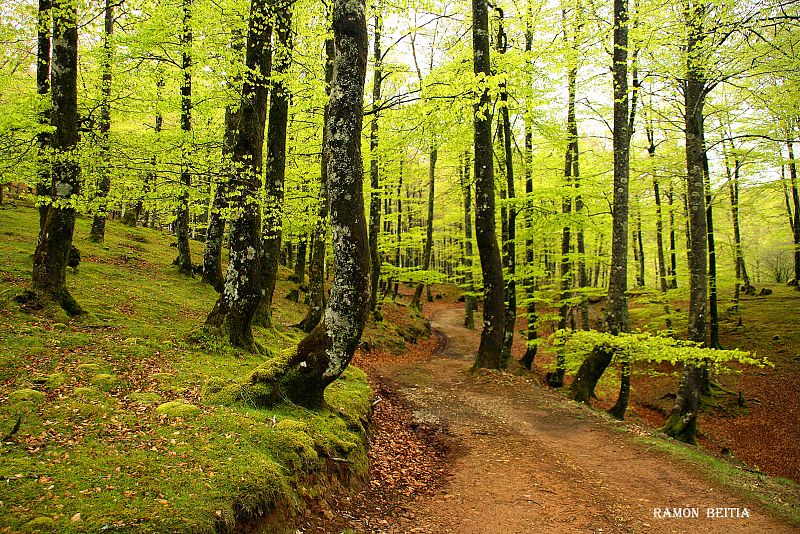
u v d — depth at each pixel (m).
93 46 10.81
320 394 6.41
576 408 9.72
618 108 11.42
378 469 6.54
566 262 16.23
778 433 14.40
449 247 34.47
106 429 4.38
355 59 5.81
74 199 7.56
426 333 24.33
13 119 7.56
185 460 4.08
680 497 5.78
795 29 9.75
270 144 10.42
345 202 5.86
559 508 5.39
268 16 8.60
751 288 27.66
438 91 7.96
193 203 11.62
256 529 3.72
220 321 8.31
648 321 24.62
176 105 11.53
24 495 3.09
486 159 12.48
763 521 5.21
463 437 8.11
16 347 6.01
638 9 10.55
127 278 12.25
